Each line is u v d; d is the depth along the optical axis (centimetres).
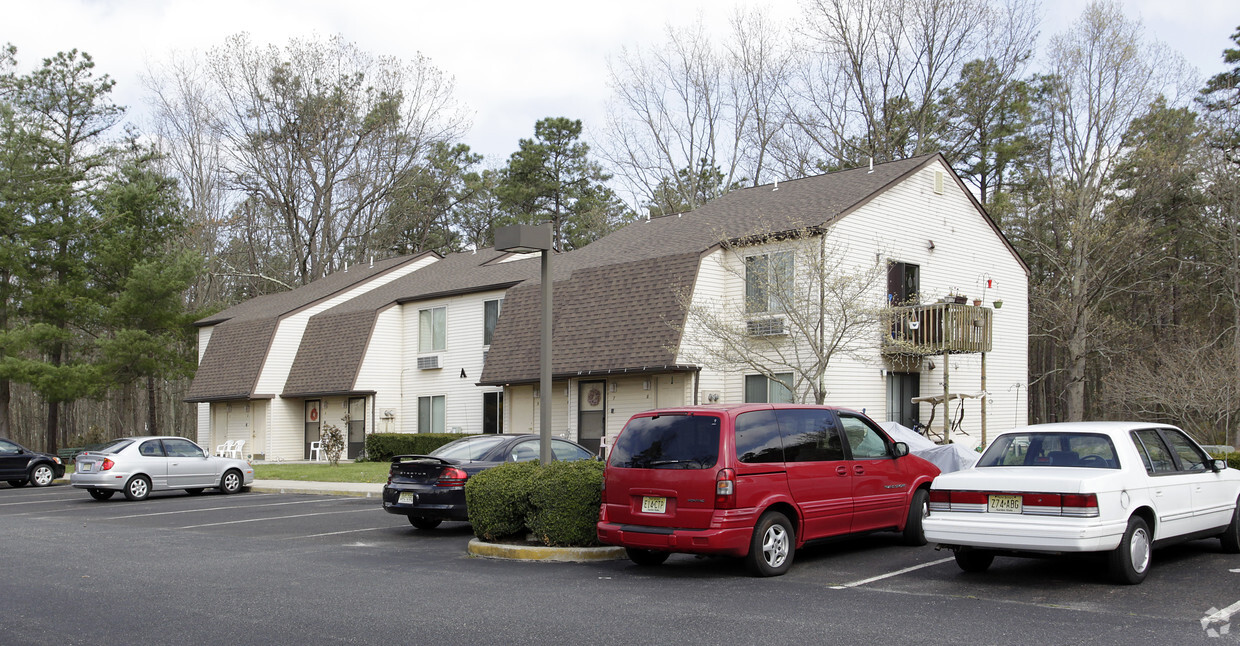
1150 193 3475
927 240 2591
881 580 1008
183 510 1909
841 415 1189
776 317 2262
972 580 996
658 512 1048
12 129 3912
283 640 756
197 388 3825
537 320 2745
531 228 1343
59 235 3975
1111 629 759
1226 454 1875
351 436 3434
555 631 777
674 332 2306
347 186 5084
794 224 2205
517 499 1243
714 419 1049
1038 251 3766
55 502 2162
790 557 1068
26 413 5741
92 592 977
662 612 848
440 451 1529
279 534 1494
